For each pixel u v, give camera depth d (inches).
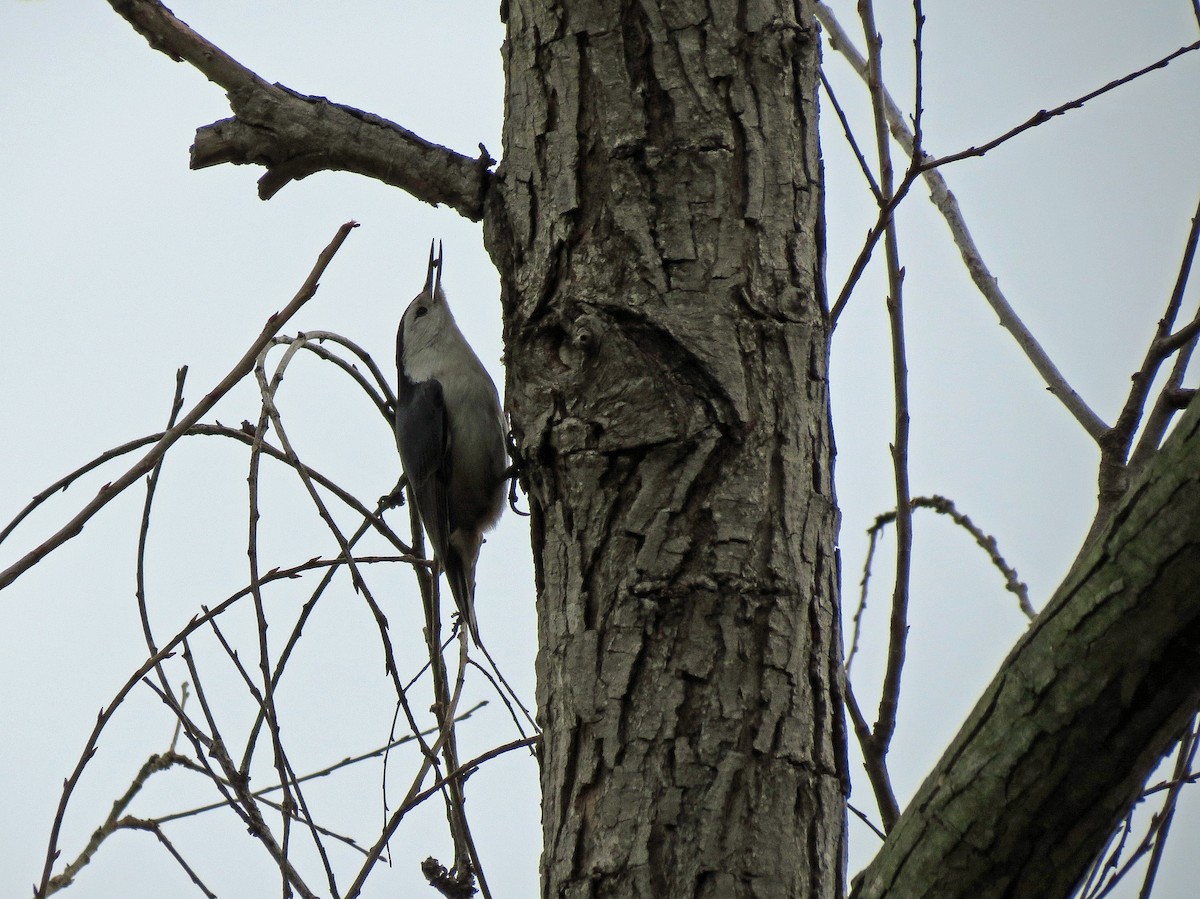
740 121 227.3
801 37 234.5
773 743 200.7
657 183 225.1
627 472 216.5
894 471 233.6
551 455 225.0
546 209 232.8
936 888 170.1
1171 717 158.2
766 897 192.9
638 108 228.4
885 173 245.6
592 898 197.9
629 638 208.5
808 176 231.3
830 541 217.6
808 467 216.8
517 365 233.3
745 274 221.1
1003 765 166.1
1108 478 227.3
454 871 257.8
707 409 215.0
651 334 219.6
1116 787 161.6
